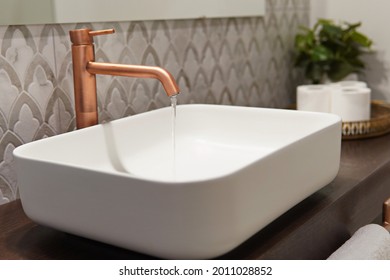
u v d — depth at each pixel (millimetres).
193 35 1562
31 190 911
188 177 1132
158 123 1265
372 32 1986
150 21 1420
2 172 1105
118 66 1087
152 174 1151
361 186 1192
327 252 1070
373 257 1017
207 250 781
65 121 1227
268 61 1889
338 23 2051
